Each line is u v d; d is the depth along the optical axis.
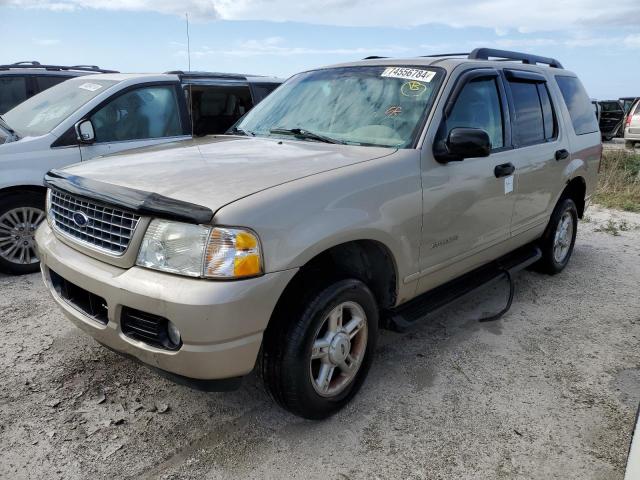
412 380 3.23
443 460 2.55
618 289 4.91
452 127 3.31
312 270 2.69
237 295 2.22
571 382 3.27
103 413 2.82
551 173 4.47
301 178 2.58
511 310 4.36
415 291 3.26
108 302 2.42
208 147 3.26
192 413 2.85
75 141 4.93
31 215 4.74
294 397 2.60
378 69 3.69
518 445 2.67
